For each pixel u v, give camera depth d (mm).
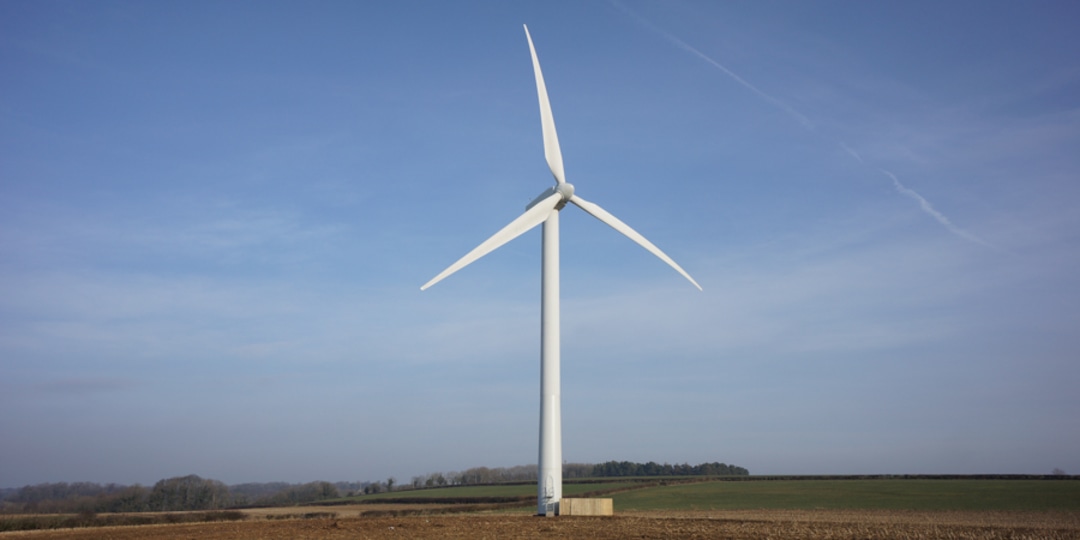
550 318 32719
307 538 24875
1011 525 29391
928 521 32594
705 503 52344
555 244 33844
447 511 52094
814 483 78000
